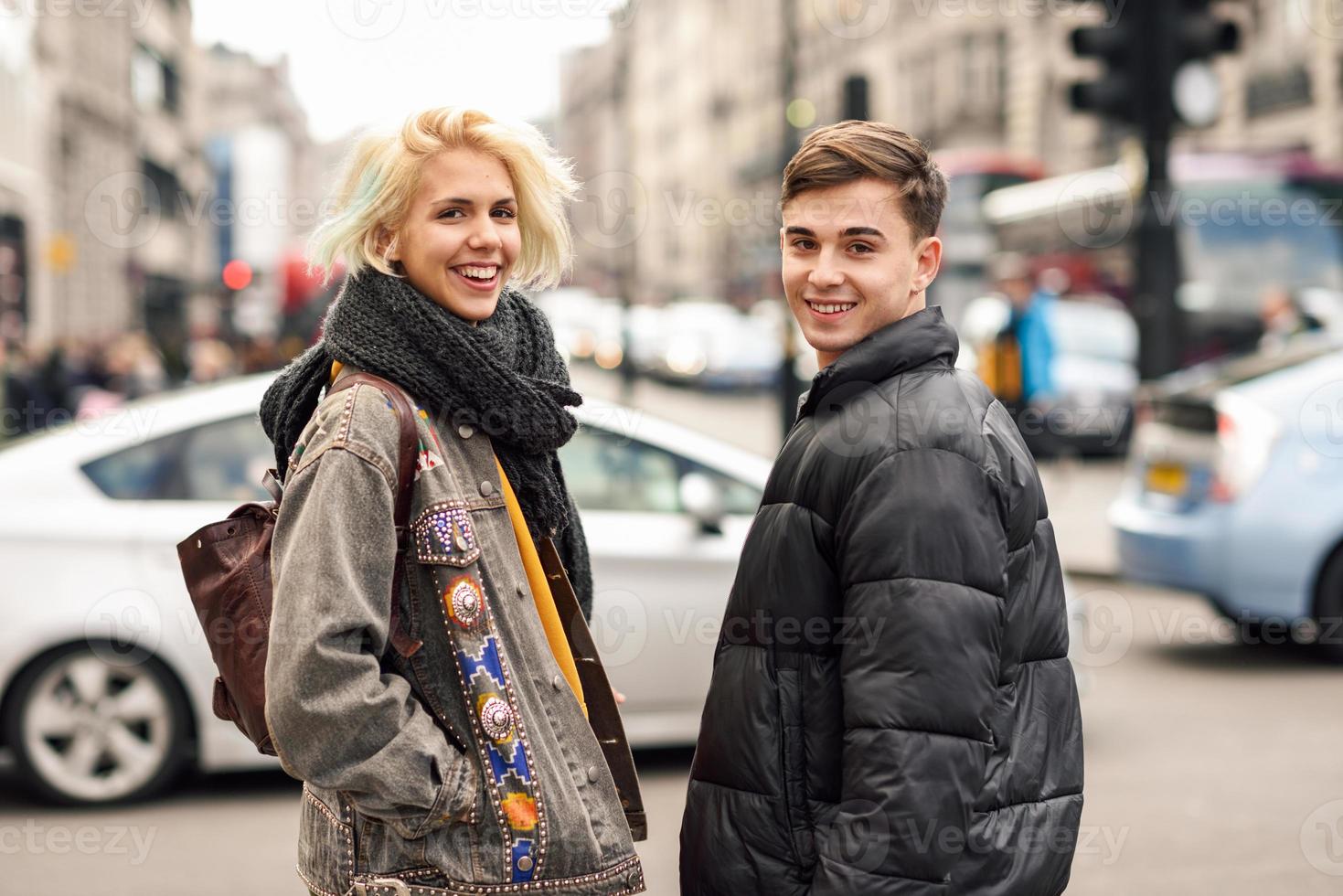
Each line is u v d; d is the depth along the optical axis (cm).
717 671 203
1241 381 709
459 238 204
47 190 2972
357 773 186
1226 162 1800
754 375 2642
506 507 209
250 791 496
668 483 511
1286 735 570
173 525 477
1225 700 628
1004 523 188
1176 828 459
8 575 464
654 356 2873
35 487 476
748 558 202
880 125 207
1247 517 672
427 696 197
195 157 5509
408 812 188
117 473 483
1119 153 3019
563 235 218
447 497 198
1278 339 1584
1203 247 1770
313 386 213
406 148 203
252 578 203
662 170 7625
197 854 434
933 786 177
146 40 4262
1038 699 194
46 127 2989
